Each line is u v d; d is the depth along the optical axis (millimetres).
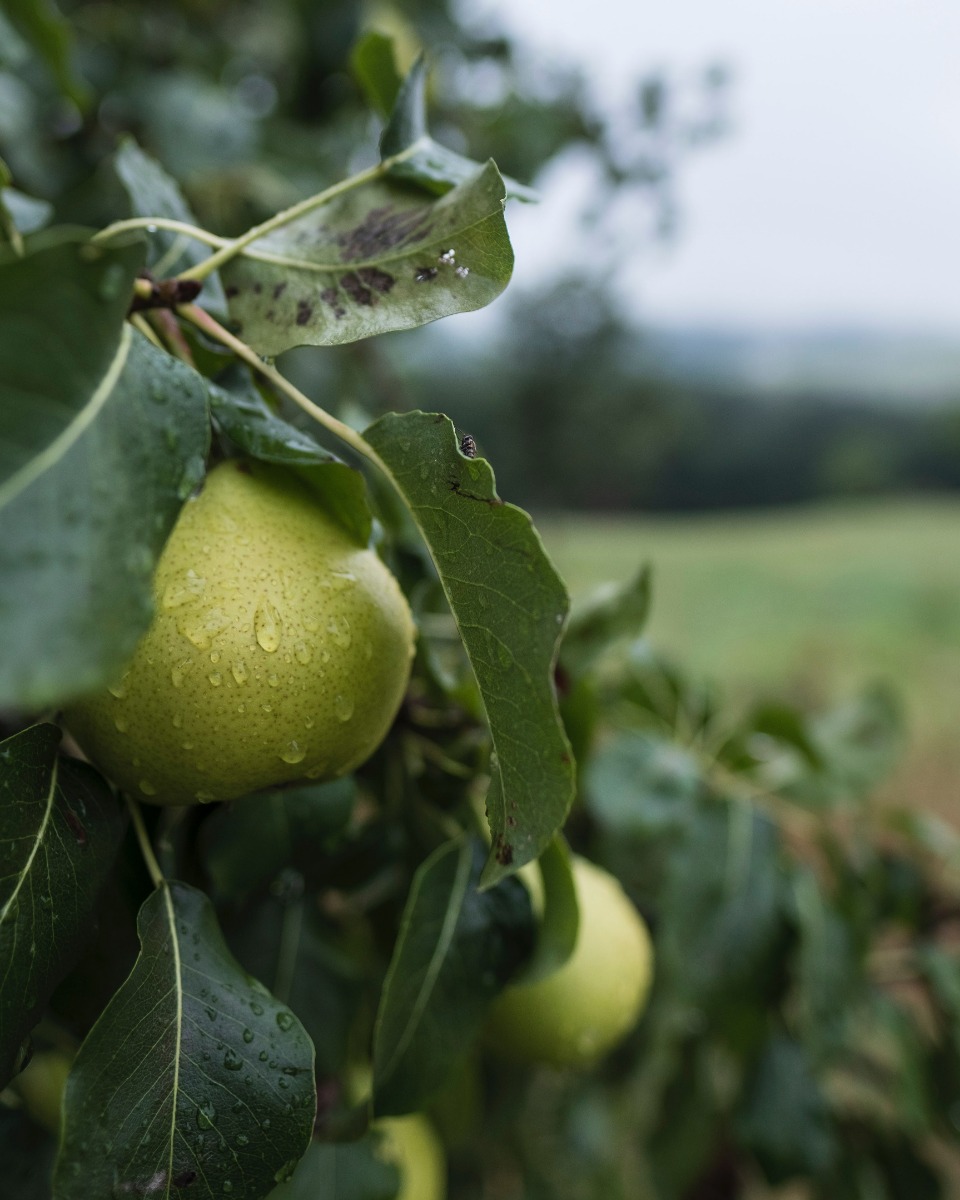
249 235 305
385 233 301
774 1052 526
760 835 484
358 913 428
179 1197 267
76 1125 263
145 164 344
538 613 259
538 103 917
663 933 469
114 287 237
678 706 557
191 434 252
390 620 298
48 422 233
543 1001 390
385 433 278
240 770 284
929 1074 565
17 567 223
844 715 602
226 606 278
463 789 368
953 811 2133
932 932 591
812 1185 570
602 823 510
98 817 285
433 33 884
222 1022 279
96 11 743
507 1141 680
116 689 277
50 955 271
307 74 810
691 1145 602
